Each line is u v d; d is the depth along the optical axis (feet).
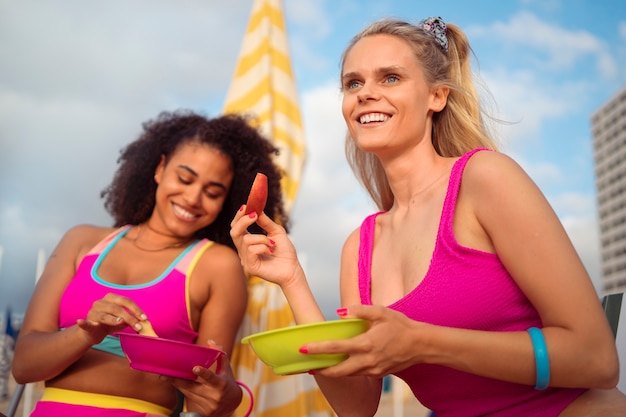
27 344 7.91
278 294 12.99
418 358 4.98
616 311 6.85
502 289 5.61
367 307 4.75
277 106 15.99
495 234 5.51
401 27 6.72
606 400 5.33
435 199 6.28
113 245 9.16
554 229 5.26
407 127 6.47
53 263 9.06
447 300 5.71
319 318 5.99
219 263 9.03
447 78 6.91
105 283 8.56
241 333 12.39
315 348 4.75
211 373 6.84
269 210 10.68
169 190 9.31
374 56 6.55
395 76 6.52
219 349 6.78
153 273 8.86
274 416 11.93
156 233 9.47
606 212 379.35
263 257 6.11
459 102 6.93
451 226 5.79
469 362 5.00
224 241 10.16
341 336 4.91
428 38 6.75
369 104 6.48
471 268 5.65
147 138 10.58
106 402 7.81
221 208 9.78
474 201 5.75
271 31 16.78
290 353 4.99
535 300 5.26
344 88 6.83
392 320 4.79
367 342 4.75
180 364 6.64
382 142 6.45
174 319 8.48
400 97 6.42
